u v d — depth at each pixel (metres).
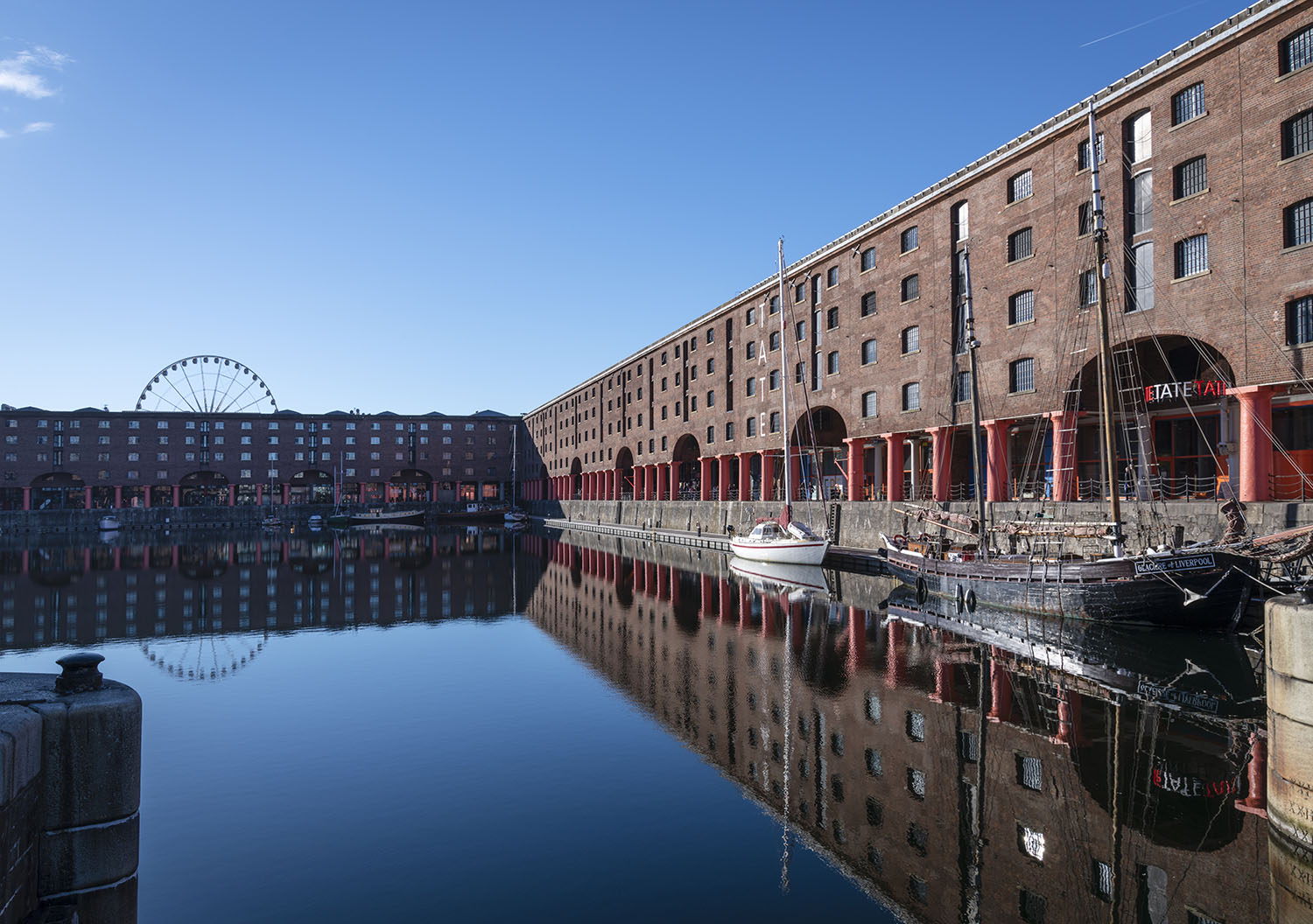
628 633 23.00
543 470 120.06
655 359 75.38
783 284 47.09
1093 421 35.91
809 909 7.48
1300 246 23.83
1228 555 20.06
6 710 6.07
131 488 115.44
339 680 17.42
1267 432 24.81
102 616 27.12
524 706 15.02
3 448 106.56
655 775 11.21
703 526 63.06
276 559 50.84
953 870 8.30
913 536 37.72
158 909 7.50
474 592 33.69
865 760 11.65
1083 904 7.54
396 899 7.71
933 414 38.66
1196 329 26.69
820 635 21.80
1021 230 34.00
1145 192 28.83
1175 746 12.02
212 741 12.93
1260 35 25.14
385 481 124.94
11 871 5.57
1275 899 7.65
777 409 53.34
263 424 117.75
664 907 7.52
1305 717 7.87
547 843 9.01
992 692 15.31
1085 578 22.73
